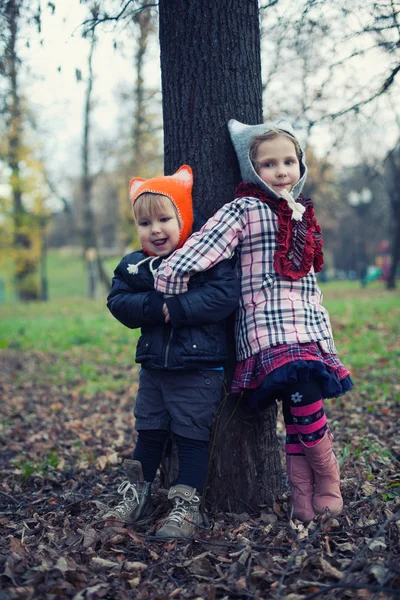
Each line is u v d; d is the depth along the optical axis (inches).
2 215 763.4
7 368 369.1
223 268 107.3
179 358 106.4
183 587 90.5
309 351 104.1
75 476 162.7
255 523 112.3
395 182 863.7
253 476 121.2
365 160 435.5
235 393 112.7
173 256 105.3
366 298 747.4
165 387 111.0
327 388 103.8
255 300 107.5
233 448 119.6
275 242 108.1
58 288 1565.0
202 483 109.4
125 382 314.7
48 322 596.7
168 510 118.6
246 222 108.5
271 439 124.9
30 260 863.7
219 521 113.5
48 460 176.1
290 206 106.1
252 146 112.1
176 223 109.4
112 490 145.6
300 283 108.8
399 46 166.9
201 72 119.7
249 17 121.8
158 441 115.5
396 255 958.4
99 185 1192.2
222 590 88.7
